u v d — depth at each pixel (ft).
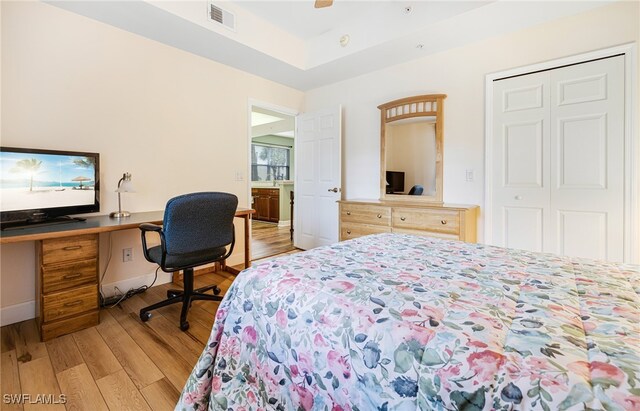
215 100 10.67
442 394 2.03
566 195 7.99
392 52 9.88
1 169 6.17
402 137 10.82
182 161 9.83
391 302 2.83
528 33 8.34
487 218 9.15
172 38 8.85
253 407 3.22
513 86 8.64
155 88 9.08
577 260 4.31
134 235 8.84
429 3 8.14
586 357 1.93
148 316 7.05
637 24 7.00
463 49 9.43
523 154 8.58
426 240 5.72
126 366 5.25
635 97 7.04
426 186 10.27
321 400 2.72
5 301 6.75
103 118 8.05
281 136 26.89
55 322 6.16
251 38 9.48
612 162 7.37
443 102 9.87
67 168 7.16
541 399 1.73
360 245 5.27
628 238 7.21
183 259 6.77
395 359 2.31
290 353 3.01
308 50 11.24
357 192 12.47
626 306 2.69
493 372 1.94
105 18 7.74
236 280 3.87
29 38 6.84
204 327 6.73
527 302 2.82
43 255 5.97
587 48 7.55
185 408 3.50
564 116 7.94
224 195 7.10
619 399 1.60
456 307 2.72
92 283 6.66
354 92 12.33
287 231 19.63
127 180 7.79
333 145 12.60
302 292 3.19
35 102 6.95
